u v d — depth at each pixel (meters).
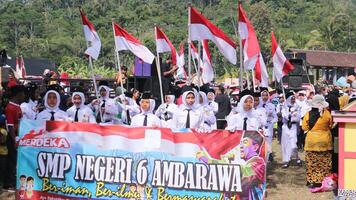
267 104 14.55
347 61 49.84
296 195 10.96
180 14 102.06
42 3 110.81
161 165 8.45
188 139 8.41
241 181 8.38
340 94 18.77
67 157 8.60
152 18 95.81
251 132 8.37
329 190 11.16
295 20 104.94
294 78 23.78
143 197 8.48
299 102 16.19
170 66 16.27
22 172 8.69
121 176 8.51
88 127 8.57
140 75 15.91
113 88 17.34
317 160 11.32
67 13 105.56
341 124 9.67
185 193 8.42
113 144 8.52
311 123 11.34
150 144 8.47
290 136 14.39
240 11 12.50
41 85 15.91
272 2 111.88
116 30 11.94
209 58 13.44
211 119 12.17
